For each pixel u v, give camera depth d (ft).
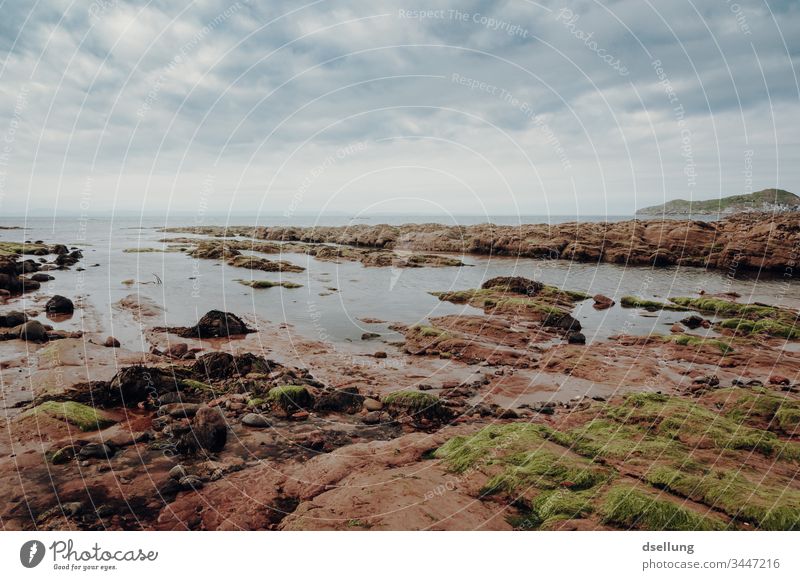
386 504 19.47
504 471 21.61
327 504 19.53
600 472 21.70
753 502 19.03
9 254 111.14
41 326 43.29
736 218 174.91
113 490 20.31
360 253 137.90
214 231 257.75
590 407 31.24
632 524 18.22
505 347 47.88
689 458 23.11
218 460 23.41
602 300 74.08
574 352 45.96
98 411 27.53
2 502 19.12
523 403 32.71
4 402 28.89
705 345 48.21
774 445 24.66
